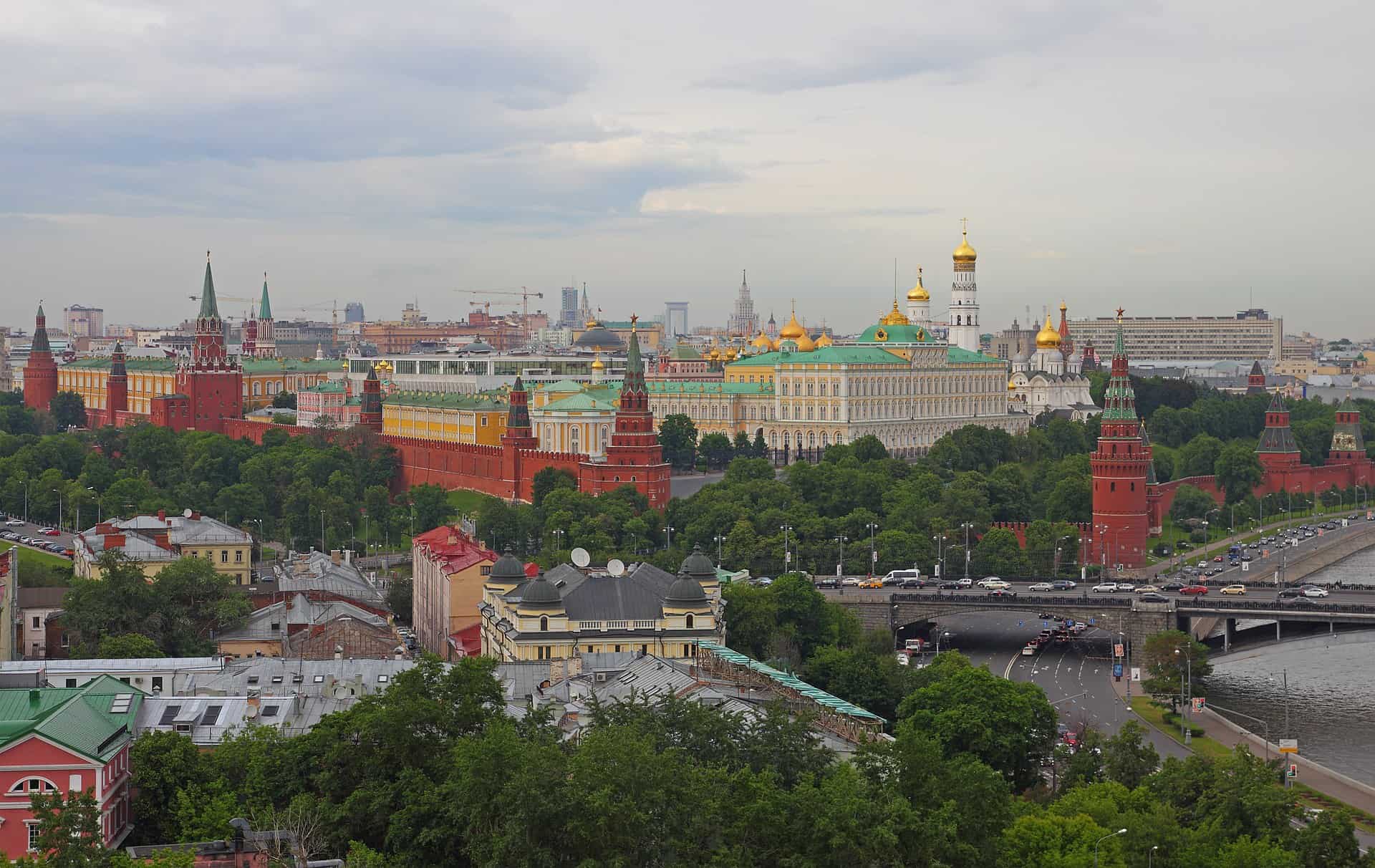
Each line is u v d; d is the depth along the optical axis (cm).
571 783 19575
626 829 19300
